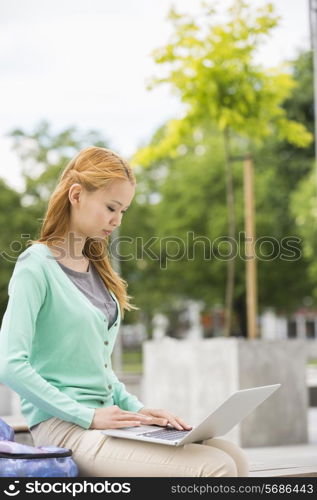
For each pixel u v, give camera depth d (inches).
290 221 1610.5
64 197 177.6
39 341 171.6
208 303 1723.7
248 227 511.2
